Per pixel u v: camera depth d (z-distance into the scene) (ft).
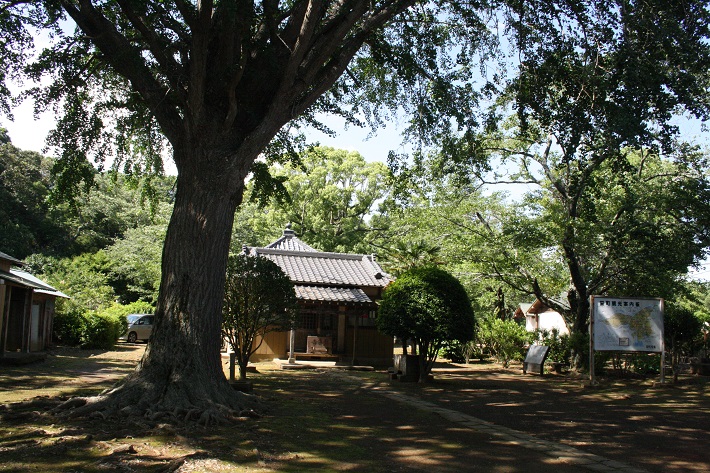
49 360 55.77
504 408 35.68
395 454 21.30
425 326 47.73
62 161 35.99
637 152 62.23
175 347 26.48
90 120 36.65
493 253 66.59
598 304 51.60
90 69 36.81
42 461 17.38
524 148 66.08
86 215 148.46
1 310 51.08
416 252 88.89
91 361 56.70
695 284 74.28
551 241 61.87
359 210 147.02
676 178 61.21
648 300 51.78
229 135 29.58
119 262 123.95
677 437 27.12
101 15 28.50
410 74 38.50
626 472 19.88
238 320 40.27
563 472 19.60
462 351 83.61
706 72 32.68
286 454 20.13
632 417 33.27
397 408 33.71
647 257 58.80
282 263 74.84
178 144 29.17
